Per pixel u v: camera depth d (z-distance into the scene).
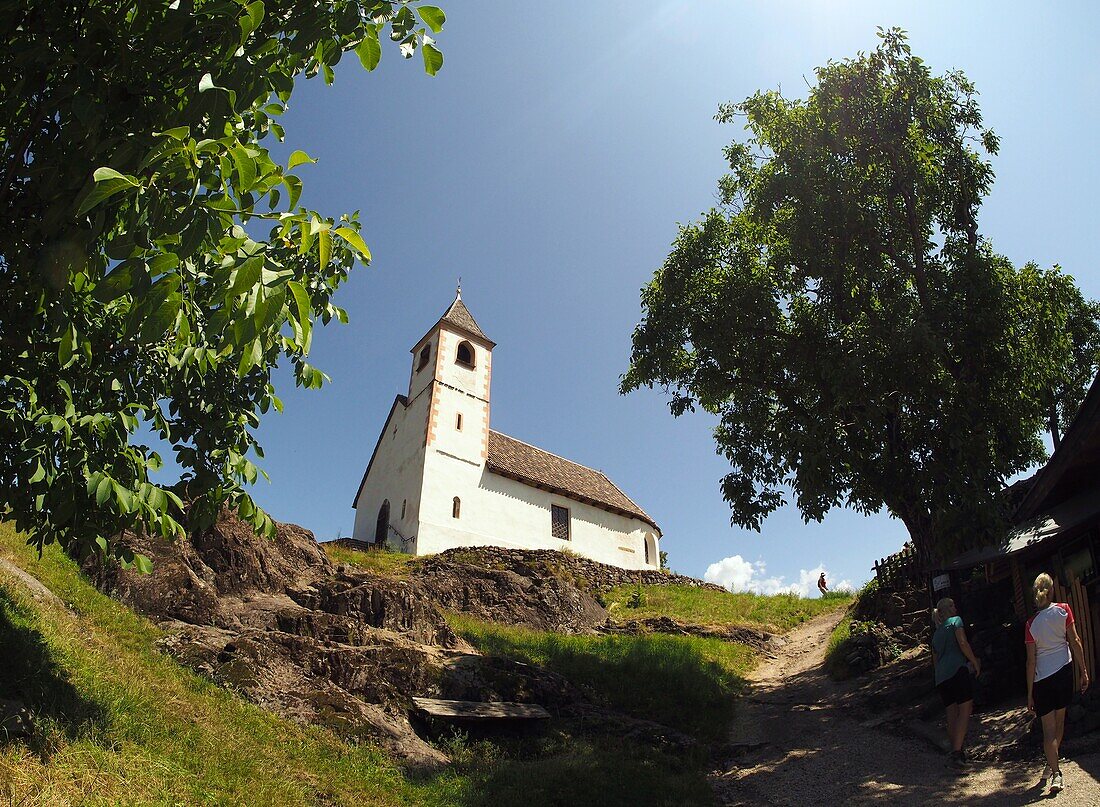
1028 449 14.11
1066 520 8.96
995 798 6.79
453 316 34.59
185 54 4.24
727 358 14.79
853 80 13.52
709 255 15.81
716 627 20.55
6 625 6.93
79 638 7.94
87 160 4.21
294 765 7.40
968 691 8.15
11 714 5.41
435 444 30.17
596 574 27.22
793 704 12.95
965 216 13.62
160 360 6.30
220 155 3.48
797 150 13.50
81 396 6.03
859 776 8.49
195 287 4.51
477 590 20.44
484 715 9.98
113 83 4.25
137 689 7.30
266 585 12.70
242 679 8.90
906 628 14.77
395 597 13.38
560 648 15.54
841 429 13.11
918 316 12.03
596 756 9.45
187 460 6.32
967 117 13.99
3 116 4.77
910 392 12.10
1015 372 12.52
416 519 28.20
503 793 7.89
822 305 13.80
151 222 3.50
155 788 5.53
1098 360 18.64
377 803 7.20
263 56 4.50
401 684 10.48
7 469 5.62
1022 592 10.52
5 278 5.17
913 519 13.10
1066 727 7.79
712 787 8.98
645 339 16.05
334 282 5.70
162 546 11.49
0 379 5.66
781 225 14.11
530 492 32.38
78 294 5.36
